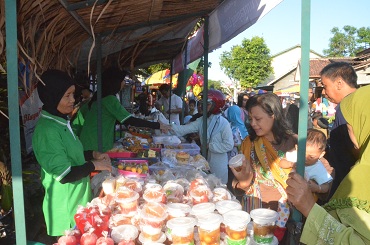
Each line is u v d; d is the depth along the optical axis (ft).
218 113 14.19
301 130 5.15
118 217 6.11
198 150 13.47
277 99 7.08
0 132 10.89
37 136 7.15
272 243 5.51
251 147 7.58
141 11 9.75
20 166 5.58
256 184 7.36
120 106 13.02
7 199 9.66
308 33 4.96
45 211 7.68
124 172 9.41
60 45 9.73
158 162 11.27
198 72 47.62
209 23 13.53
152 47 17.57
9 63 5.33
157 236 5.46
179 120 29.55
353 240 3.91
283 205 6.98
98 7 8.41
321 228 4.10
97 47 11.79
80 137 13.21
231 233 5.32
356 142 4.61
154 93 69.82
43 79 7.23
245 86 160.45
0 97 10.61
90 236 5.29
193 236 5.38
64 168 7.04
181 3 10.29
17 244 5.68
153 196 6.04
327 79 8.70
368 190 4.09
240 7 9.60
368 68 36.58
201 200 6.34
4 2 5.64
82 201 7.97
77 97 18.03
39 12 7.18
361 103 4.39
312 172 7.70
